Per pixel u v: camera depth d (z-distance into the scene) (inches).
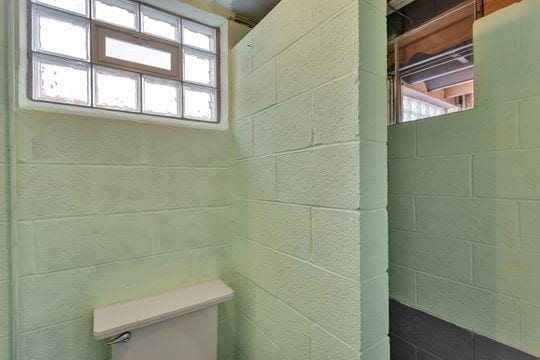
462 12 48.5
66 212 39.9
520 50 39.4
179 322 43.9
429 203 51.5
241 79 52.6
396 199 57.4
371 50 30.4
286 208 40.6
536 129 37.8
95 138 42.2
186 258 50.6
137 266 45.8
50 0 41.0
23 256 36.9
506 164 41.0
